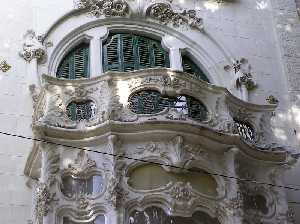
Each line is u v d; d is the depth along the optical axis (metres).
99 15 16.55
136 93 13.69
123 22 16.67
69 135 12.96
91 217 12.16
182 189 12.52
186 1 17.52
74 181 12.63
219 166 13.31
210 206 12.67
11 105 14.48
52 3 16.41
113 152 12.68
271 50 17.61
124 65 15.99
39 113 13.57
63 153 12.83
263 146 14.29
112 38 16.45
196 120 13.49
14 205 13.16
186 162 12.83
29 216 13.09
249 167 13.98
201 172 13.09
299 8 18.81
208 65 16.66
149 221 12.27
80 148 12.95
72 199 12.29
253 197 13.74
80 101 13.68
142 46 16.53
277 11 18.47
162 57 16.52
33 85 14.74
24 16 16.02
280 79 17.11
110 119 12.92
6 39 15.49
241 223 12.70
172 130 12.98
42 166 12.56
